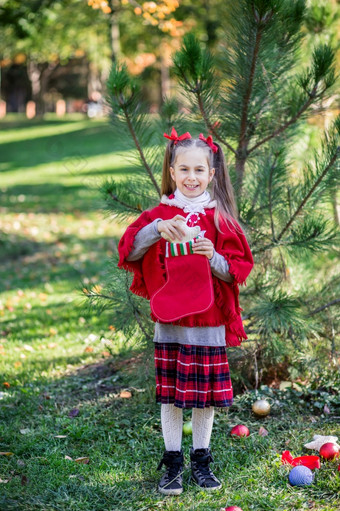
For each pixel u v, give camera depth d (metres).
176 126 3.80
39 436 3.24
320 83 3.38
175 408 2.75
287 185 3.51
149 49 20.47
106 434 3.30
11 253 8.71
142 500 2.64
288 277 3.93
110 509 2.56
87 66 38.16
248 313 3.69
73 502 2.60
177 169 2.70
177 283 2.61
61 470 2.88
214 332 2.69
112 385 3.99
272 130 3.65
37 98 37.59
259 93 3.49
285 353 3.67
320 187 3.39
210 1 15.59
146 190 3.73
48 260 8.25
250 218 3.48
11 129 27.53
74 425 3.30
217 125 3.58
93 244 9.02
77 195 12.70
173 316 2.57
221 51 3.54
